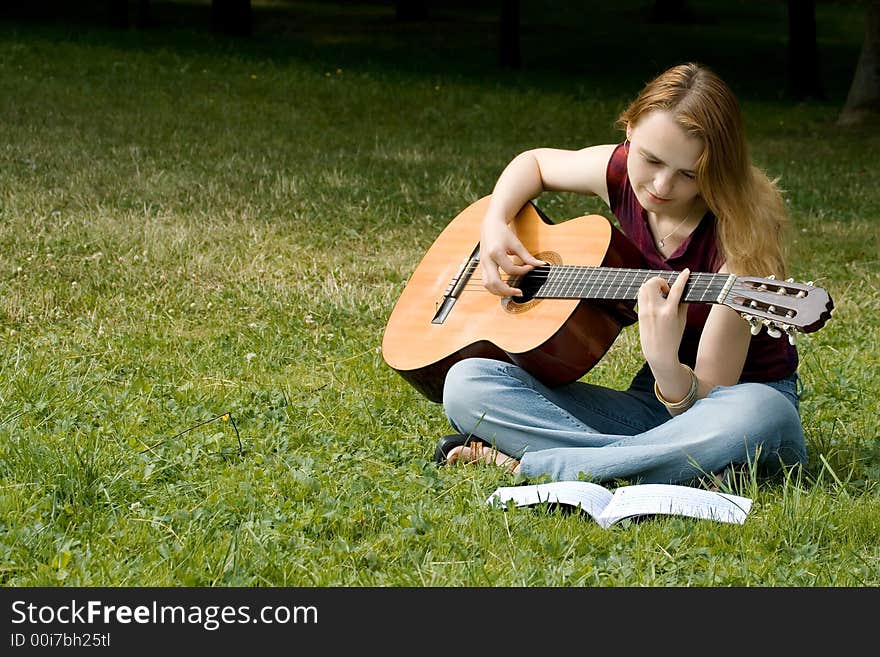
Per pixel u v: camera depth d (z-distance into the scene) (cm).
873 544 383
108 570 345
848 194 1301
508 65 2662
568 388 467
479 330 471
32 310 674
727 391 419
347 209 1031
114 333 643
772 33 3503
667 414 468
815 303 375
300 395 552
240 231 909
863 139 1822
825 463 422
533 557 361
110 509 388
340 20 3344
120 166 1132
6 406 495
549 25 3406
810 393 568
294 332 668
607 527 386
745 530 382
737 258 413
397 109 1753
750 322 390
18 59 1838
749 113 2081
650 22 3544
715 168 404
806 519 385
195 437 466
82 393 527
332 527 379
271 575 346
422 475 435
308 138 1447
